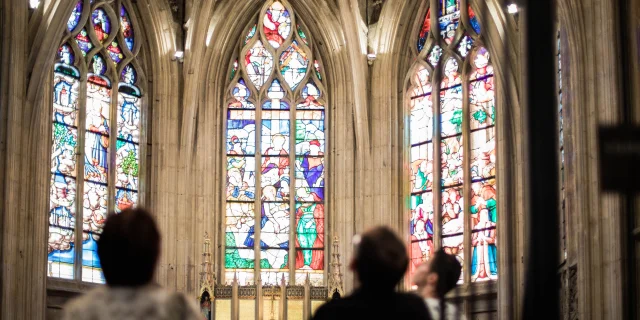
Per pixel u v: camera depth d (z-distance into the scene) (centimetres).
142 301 673
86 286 2817
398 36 3000
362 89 2978
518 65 2725
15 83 2561
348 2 2938
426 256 2920
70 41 2877
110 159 2930
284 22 3123
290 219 3045
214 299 2897
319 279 3008
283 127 3100
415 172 2977
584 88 2155
